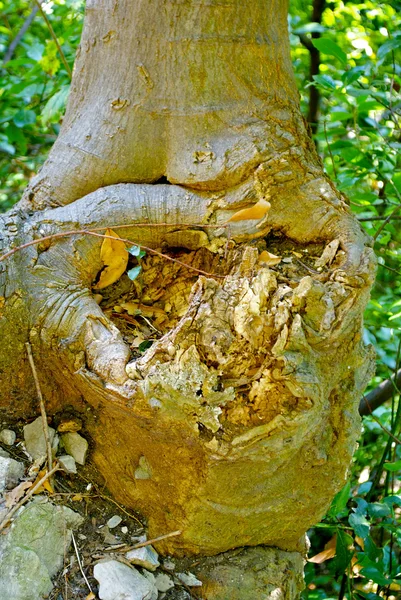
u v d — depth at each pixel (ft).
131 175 5.44
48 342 5.09
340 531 6.26
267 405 4.77
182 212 5.25
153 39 5.34
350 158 7.34
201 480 4.94
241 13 5.34
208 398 4.70
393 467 6.04
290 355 4.68
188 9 5.30
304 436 4.89
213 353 4.70
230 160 5.21
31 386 5.30
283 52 5.58
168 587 5.17
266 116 5.37
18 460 5.22
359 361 5.09
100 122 5.46
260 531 5.28
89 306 5.08
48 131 9.82
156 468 5.06
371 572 6.00
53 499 5.13
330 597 7.22
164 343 4.73
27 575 4.87
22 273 5.10
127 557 5.10
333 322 4.82
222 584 5.21
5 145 8.73
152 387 4.67
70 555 5.09
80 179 5.44
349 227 5.17
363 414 7.62
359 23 8.21
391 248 8.51
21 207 5.45
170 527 5.20
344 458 5.19
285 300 4.70
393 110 7.19
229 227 5.19
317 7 8.70
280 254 5.23
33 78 8.23
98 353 4.91
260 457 4.81
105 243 5.23
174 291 5.47
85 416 5.33
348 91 6.80
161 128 5.39
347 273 4.95
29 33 11.82
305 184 5.25
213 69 5.34
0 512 4.94
